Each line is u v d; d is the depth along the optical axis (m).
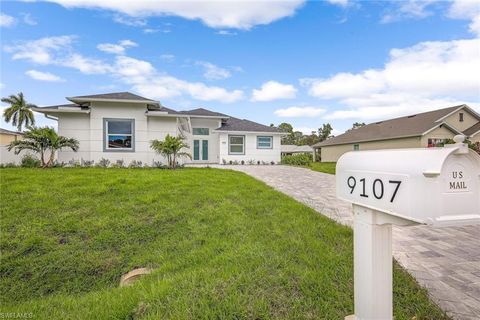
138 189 6.55
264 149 18.94
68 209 5.11
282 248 3.21
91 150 12.22
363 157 1.45
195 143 19.00
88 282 3.41
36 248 3.92
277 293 2.19
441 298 2.29
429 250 3.43
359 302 1.52
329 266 2.69
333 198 6.73
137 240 4.20
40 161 11.12
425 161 1.07
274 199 6.12
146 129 12.80
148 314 1.99
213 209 5.18
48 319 2.20
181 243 3.92
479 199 1.07
